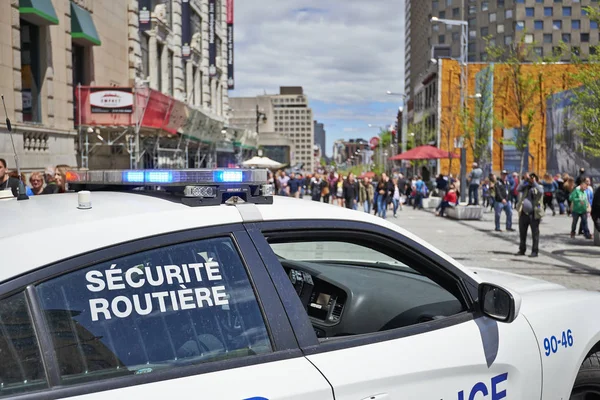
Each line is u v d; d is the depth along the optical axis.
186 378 1.76
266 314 1.98
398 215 25.61
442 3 105.75
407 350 2.21
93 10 21.45
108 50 22.95
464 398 2.32
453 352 2.32
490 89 37.16
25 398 1.53
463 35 37.97
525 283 3.25
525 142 32.38
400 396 2.10
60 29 18.53
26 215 1.98
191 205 2.10
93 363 1.67
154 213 1.98
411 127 70.50
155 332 1.79
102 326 1.72
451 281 2.60
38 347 1.60
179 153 29.09
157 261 1.87
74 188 3.06
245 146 48.59
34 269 1.66
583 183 15.72
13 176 8.02
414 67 130.62
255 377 1.84
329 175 33.31
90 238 1.79
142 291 1.82
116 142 22.00
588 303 3.02
